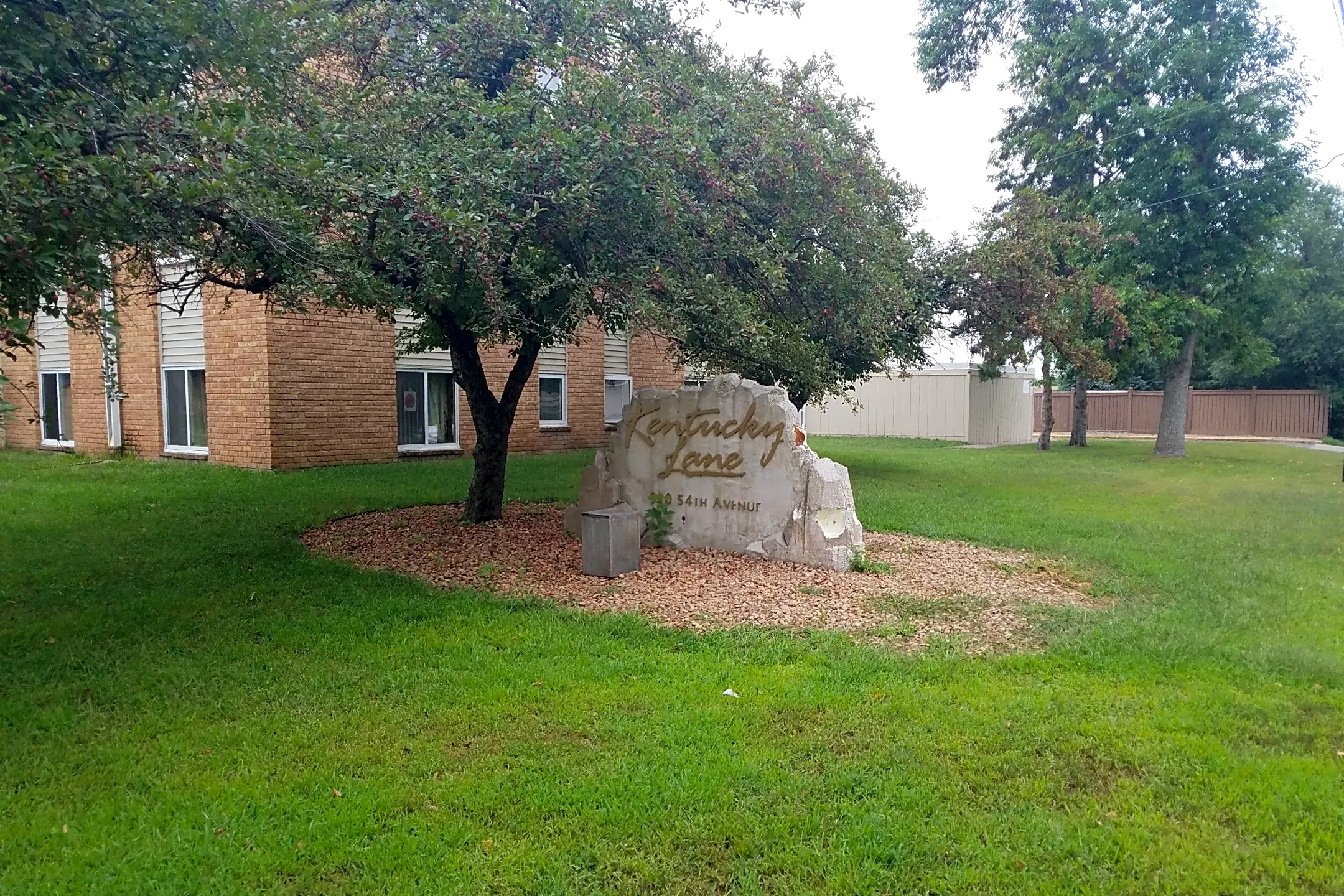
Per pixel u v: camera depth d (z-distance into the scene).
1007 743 4.15
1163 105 20.80
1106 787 3.78
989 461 19.58
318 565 7.64
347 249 6.18
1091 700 4.71
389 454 15.20
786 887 3.07
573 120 6.89
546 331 7.89
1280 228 22.56
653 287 7.23
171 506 10.37
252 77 5.50
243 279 8.30
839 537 7.76
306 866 3.13
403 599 6.60
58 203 4.17
